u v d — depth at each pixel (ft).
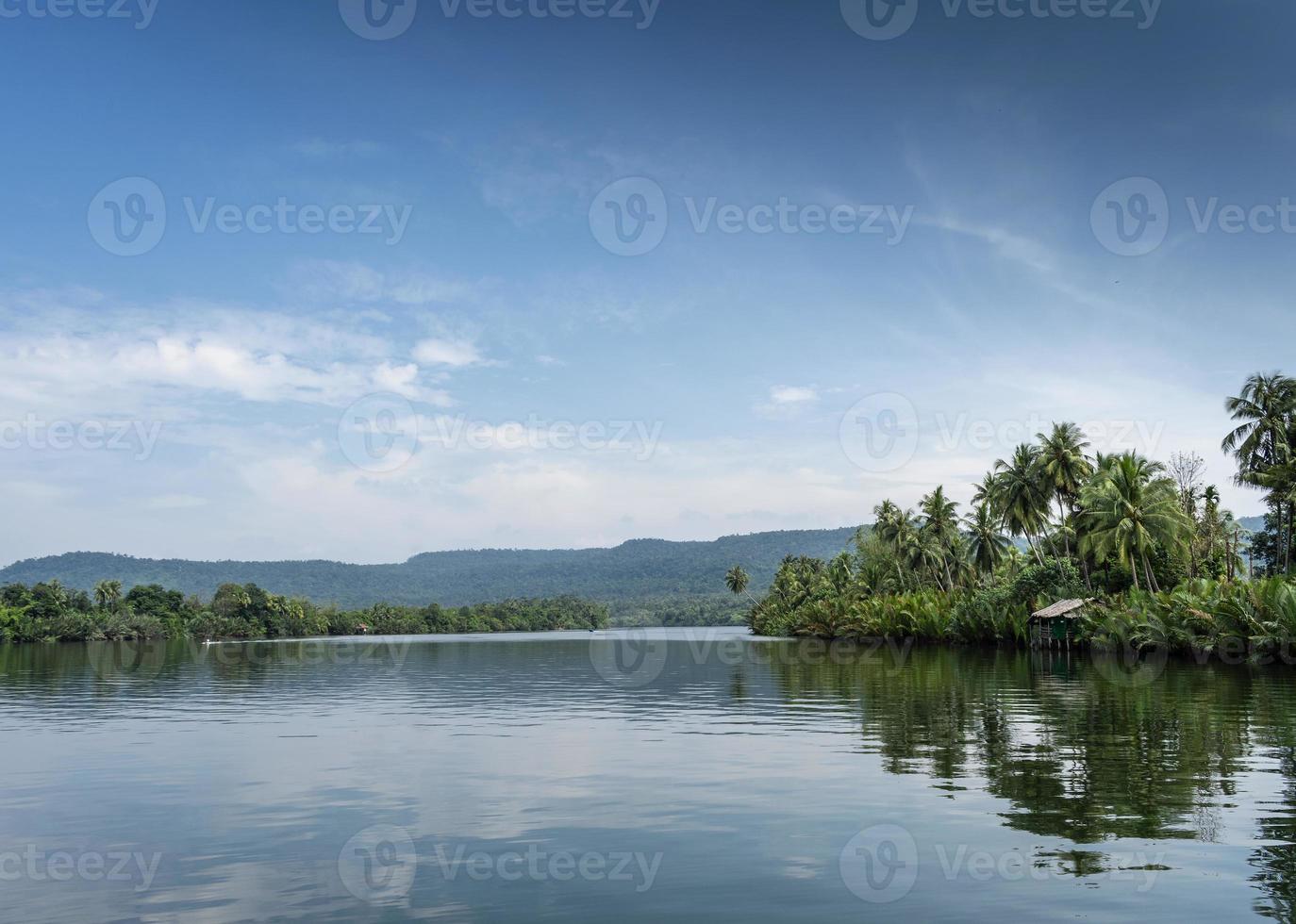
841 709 107.14
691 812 52.95
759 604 634.84
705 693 136.56
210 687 160.15
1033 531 276.62
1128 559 229.66
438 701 128.77
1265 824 47.57
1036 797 54.75
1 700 134.62
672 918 35.58
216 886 40.06
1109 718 90.99
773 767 67.21
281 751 79.10
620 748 79.05
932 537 365.81
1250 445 224.94
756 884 39.40
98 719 106.22
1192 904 35.96
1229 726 84.02
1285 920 34.32
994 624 271.08
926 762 67.72
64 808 55.72
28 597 490.08
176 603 572.10
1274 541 262.47
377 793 59.72
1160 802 52.70
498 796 58.44
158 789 61.52
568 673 196.44
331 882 40.55
